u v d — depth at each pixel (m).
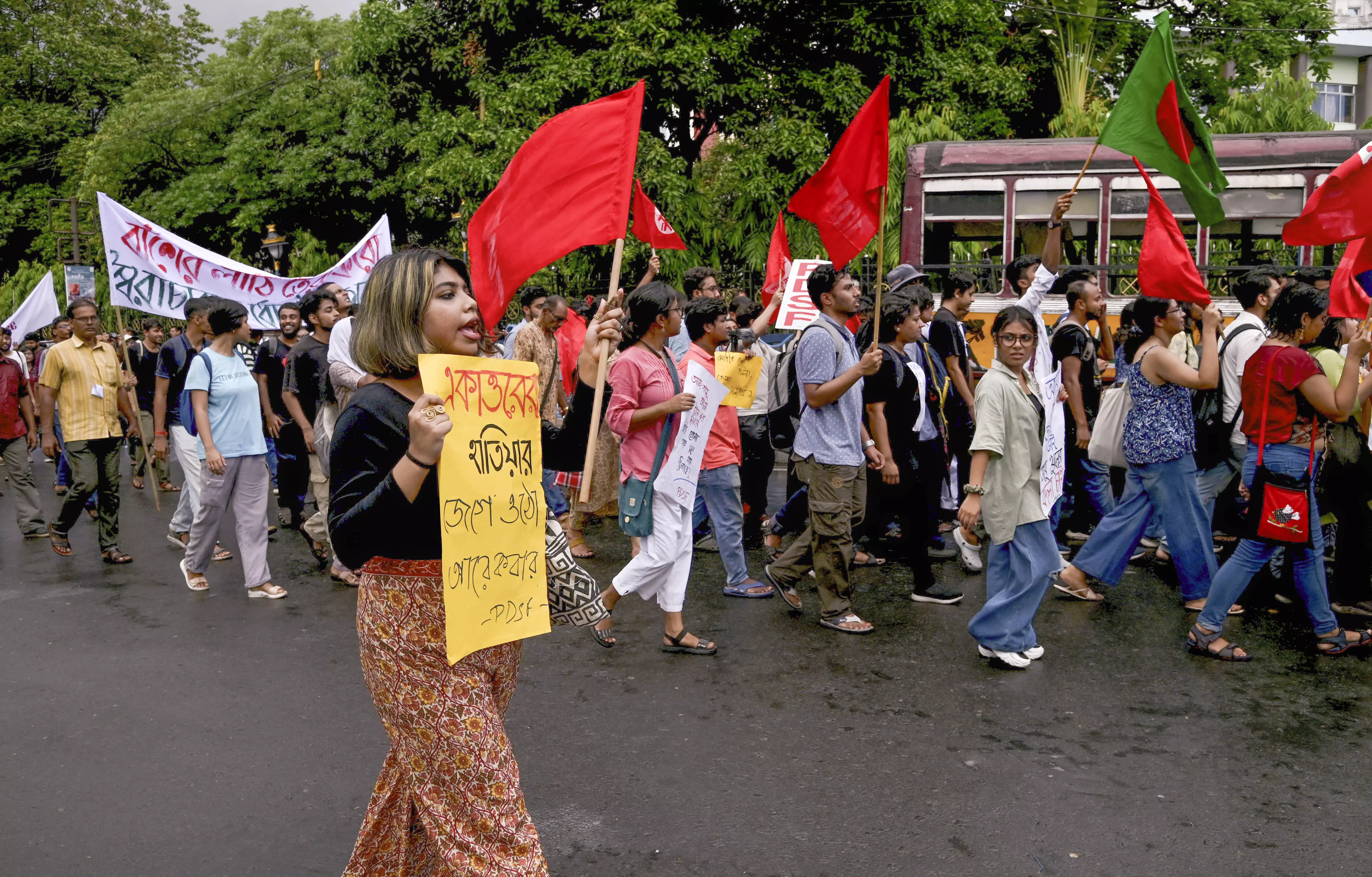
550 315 7.53
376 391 2.33
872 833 3.37
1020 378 4.91
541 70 17.70
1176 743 4.09
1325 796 3.63
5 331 11.15
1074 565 6.07
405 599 2.32
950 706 4.50
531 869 2.32
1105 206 11.93
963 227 12.61
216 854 3.27
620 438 5.11
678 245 7.86
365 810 3.57
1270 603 6.08
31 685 4.87
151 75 33.00
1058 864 3.17
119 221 8.34
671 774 3.83
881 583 6.71
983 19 19.91
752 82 17.42
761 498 8.29
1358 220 5.20
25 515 8.62
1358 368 4.81
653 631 5.68
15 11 40.22
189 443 6.80
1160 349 5.60
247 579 6.47
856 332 7.95
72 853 3.28
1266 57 23.11
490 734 2.33
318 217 29.19
